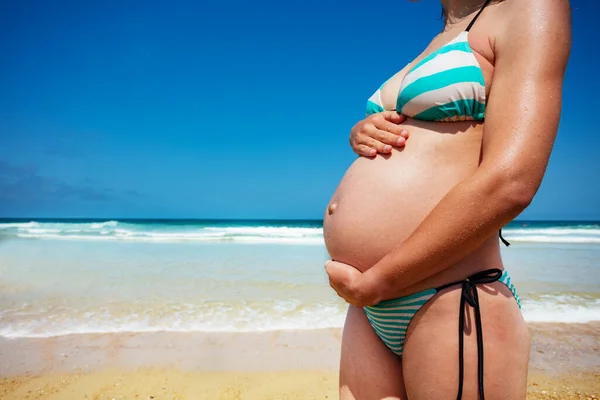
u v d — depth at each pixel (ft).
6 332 18.11
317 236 78.84
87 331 18.20
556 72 3.73
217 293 25.46
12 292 25.58
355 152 5.45
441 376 4.07
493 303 4.10
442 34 5.25
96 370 14.48
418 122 4.73
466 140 4.40
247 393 12.88
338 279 4.67
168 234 80.59
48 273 32.76
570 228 109.09
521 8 3.94
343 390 5.48
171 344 16.71
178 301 23.39
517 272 33.55
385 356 5.06
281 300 23.57
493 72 4.14
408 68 5.46
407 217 4.49
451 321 4.09
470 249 3.70
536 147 3.54
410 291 4.27
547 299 23.35
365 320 5.33
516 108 3.65
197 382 13.60
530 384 12.90
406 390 4.54
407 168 4.62
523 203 3.52
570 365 14.29
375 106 5.60
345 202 5.03
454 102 4.28
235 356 15.53
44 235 76.38
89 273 32.89
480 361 3.95
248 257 45.52
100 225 104.58
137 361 15.17
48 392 13.00
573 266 37.42
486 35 4.21
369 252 4.66
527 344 4.30
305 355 15.60
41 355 15.70
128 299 23.86
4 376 14.06
